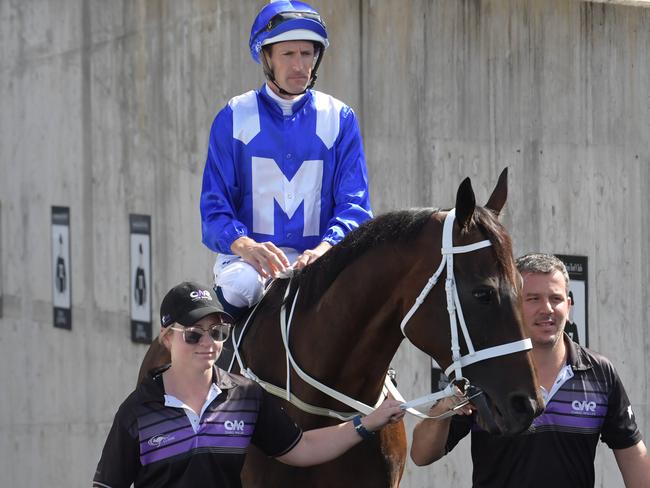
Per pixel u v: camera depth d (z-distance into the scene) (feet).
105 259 58.75
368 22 43.11
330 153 28.63
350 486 24.93
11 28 66.85
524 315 22.98
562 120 37.86
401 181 42.27
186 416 21.81
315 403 24.71
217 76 49.96
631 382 36.78
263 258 26.50
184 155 52.26
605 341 37.40
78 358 61.67
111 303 58.34
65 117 61.82
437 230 22.50
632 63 36.35
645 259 36.22
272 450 23.00
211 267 50.55
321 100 28.78
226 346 27.43
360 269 23.61
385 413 22.97
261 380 25.79
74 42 60.54
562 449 24.59
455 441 25.20
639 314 36.42
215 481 21.89
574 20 37.42
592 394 24.75
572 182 37.76
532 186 38.73
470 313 21.59
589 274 37.65
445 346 22.03
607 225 37.06
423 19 41.22
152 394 21.80
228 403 22.22
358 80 43.65
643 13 36.04
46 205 64.34
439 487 41.29
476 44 39.73
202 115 50.98
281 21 27.25
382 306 23.36
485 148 39.65
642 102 36.17
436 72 40.88
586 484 24.86
